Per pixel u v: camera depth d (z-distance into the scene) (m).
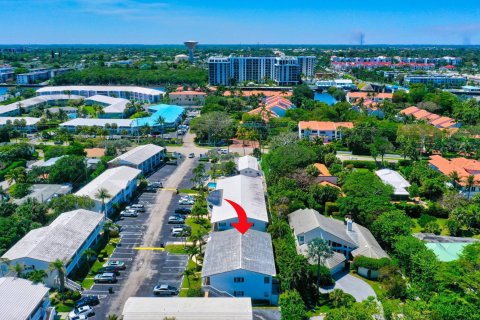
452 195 117.88
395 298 76.62
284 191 116.19
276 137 169.88
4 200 109.50
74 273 84.75
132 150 157.00
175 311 66.50
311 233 93.31
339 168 140.25
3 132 184.38
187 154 175.50
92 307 74.06
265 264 80.38
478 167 144.25
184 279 83.69
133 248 95.69
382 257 87.75
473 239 96.44
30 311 64.12
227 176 143.00
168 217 112.62
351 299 74.62
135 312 66.19
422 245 84.12
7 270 78.38
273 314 74.06
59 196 113.94
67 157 137.00
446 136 178.88
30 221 97.81
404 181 133.75
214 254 84.25
